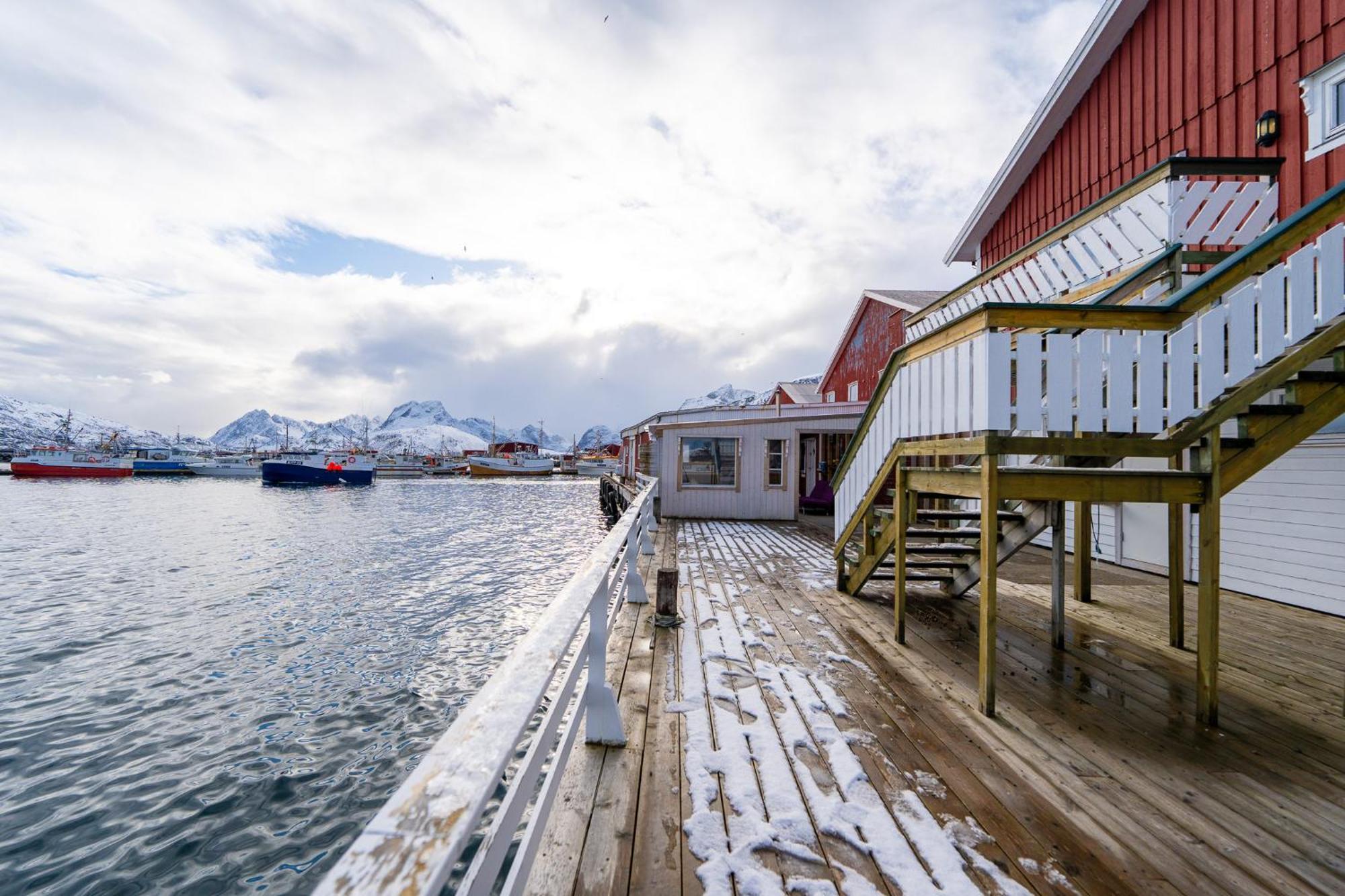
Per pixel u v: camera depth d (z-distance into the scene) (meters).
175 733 5.37
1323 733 2.89
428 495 42.16
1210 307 3.35
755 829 2.07
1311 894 1.81
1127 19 7.36
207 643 8.07
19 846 3.84
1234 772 2.53
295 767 4.76
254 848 3.82
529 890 1.77
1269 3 5.72
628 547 5.07
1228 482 3.04
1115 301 4.18
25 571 13.45
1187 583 6.14
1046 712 3.12
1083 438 3.05
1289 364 2.98
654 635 4.38
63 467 63.56
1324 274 3.11
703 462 12.96
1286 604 5.38
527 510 29.91
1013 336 3.04
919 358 3.90
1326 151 5.21
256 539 18.56
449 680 6.59
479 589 11.23
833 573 6.76
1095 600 5.52
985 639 3.10
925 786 2.40
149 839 3.92
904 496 4.27
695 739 2.75
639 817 2.14
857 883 1.81
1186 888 1.83
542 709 4.93
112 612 9.77
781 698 3.25
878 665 3.80
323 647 7.80
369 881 0.63
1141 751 2.71
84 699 6.19
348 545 17.16
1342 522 4.96
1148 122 7.16
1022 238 9.70
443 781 0.84
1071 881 1.85
